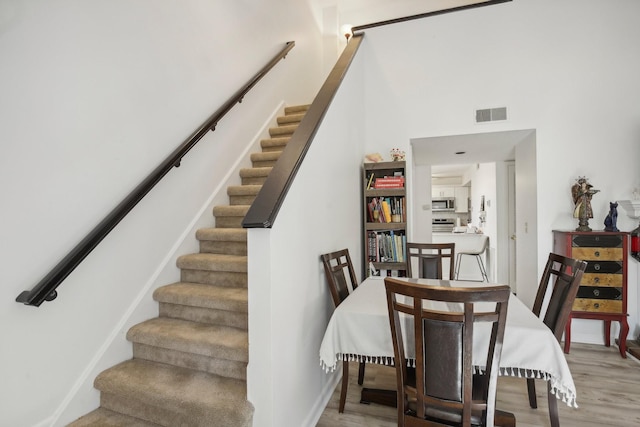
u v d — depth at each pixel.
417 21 3.50
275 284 1.47
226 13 2.99
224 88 2.95
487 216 6.30
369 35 3.66
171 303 2.08
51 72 1.54
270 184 1.58
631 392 2.17
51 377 1.52
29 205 1.44
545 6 3.12
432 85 3.46
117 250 1.89
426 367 1.33
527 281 3.54
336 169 2.47
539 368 1.44
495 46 3.27
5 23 1.35
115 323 1.86
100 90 1.79
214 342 1.71
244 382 1.65
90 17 1.74
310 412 1.86
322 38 5.21
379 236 3.35
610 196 2.99
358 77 3.35
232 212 2.65
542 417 1.93
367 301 1.96
